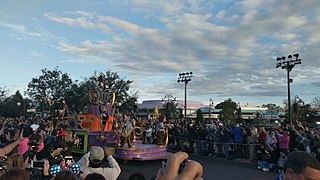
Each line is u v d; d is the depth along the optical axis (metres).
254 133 16.27
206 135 17.86
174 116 41.00
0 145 10.55
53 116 16.91
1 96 66.94
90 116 15.76
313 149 11.95
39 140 5.88
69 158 5.19
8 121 25.72
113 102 16.25
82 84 50.75
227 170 12.77
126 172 12.12
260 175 11.73
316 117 42.44
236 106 60.62
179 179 1.16
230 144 16.38
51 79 52.06
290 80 21.62
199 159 16.25
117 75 49.78
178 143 20.14
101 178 2.85
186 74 30.64
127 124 13.98
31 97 52.78
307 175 1.57
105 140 14.88
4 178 2.21
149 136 19.83
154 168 13.05
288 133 12.64
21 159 3.91
